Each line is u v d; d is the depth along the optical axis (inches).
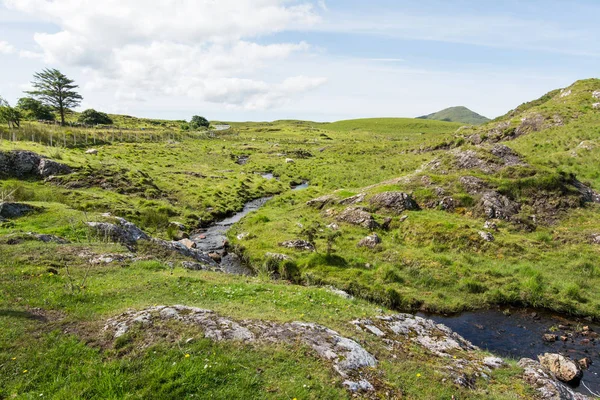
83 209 1353.3
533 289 855.7
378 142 4874.5
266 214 1601.9
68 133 3107.8
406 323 612.7
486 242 1072.8
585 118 2153.1
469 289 888.9
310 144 5295.3
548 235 1106.7
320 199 1637.6
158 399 338.6
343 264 1027.3
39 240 826.2
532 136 2164.1
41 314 476.7
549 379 469.7
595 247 1005.2
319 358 421.1
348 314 607.2
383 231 1254.3
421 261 1011.3
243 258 1168.8
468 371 466.6
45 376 361.4
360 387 386.3
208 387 359.3
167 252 956.0
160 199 1768.0
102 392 340.5
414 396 393.1
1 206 1037.8
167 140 4311.0
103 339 423.2
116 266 722.2
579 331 724.0
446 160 1667.1
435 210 1338.6
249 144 5054.1
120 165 2058.3
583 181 1427.2
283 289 708.0
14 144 1953.7
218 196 1979.6
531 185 1295.5
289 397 357.1
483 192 1316.4
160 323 449.7
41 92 4025.6
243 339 436.5
